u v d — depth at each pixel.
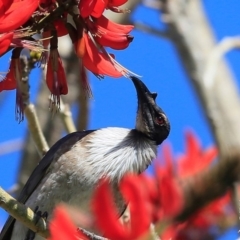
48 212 9.61
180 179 3.57
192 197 3.25
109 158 9.67
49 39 6.62
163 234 3.67
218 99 11.38
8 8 6.04
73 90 11.78
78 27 6.62
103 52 6.73
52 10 6.45
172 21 12.68
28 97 9.33
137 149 10.02
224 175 3.19
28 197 9.81
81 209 9.55
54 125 12.37
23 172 11.97
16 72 6.71
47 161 9.66
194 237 3.82
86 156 9.60
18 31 6.15
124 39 6.62
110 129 10.20
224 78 11.80
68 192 9.56
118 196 9.51
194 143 6.62
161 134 10.43
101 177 9.52
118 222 3.90
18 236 9.74
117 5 6.71
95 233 5.23
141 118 10.43
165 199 3.50
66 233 3.95
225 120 10.99
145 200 3.87
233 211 4.47
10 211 7.16
